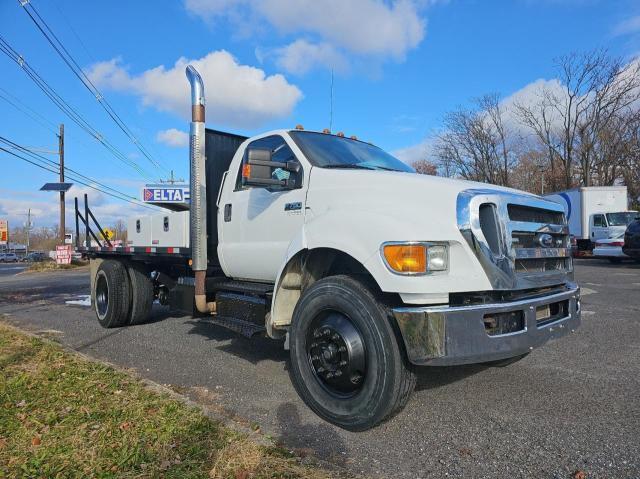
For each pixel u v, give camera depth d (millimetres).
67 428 3330
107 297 7438
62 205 31953
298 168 4555
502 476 2869
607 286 11727
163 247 6340
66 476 2729
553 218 4078
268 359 5504
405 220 3420
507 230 3393
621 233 22203
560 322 3736
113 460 2893
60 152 30703
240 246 5141
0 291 14336
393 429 3557
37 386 4191
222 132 5836
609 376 4723
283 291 4230
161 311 9094
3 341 5930
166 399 3881
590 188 24047
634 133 37125
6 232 68562
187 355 5699
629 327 6930
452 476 2875
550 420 3680
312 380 3754
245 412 3885
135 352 5867
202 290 5312
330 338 3590
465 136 42750
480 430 3521
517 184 52000
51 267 28859
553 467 2965
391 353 3268
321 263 4203
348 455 3145
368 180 3959
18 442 3133
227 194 5457
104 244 8125
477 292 3352
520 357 5008
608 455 3100
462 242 3307
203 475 2729
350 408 3451
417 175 3969
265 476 2727
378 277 3328
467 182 3791
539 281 3600
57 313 9258
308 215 4344
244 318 4816
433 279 3203
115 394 3998
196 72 5289
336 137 5230
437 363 3098
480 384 4539
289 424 3643
